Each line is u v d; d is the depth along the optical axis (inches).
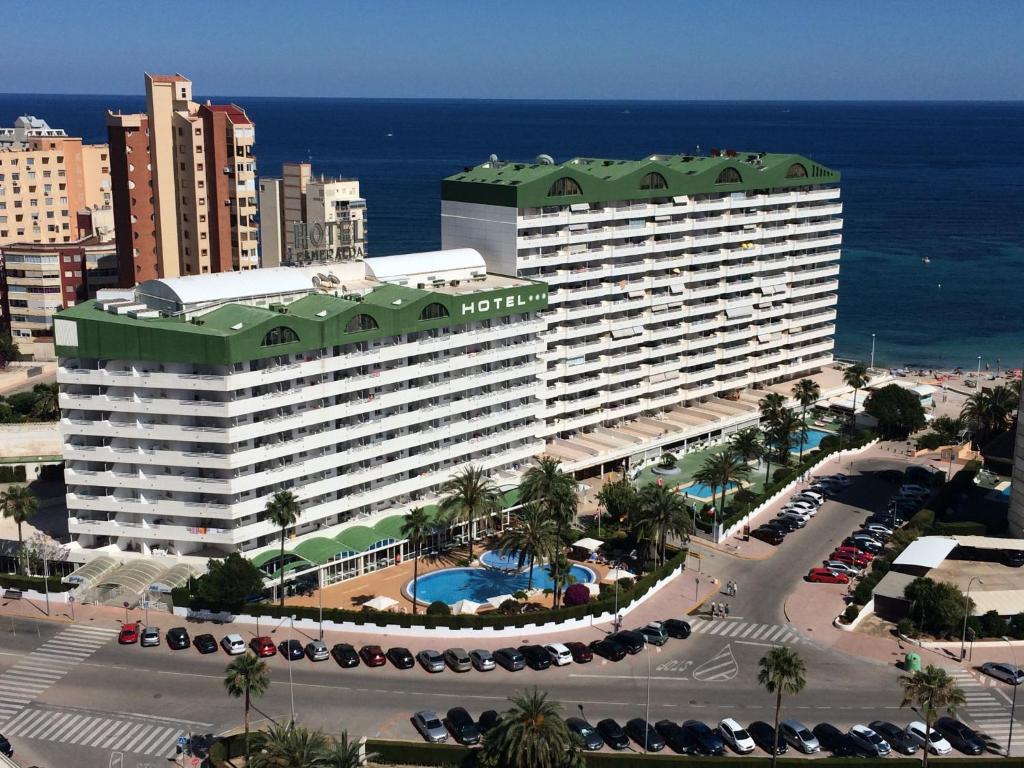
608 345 7529.5
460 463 6358.3
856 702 4638.3
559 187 7091.5
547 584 5698.8
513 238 6939.0
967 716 4549.7
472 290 6491.1
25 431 7037.4
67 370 5398.6
